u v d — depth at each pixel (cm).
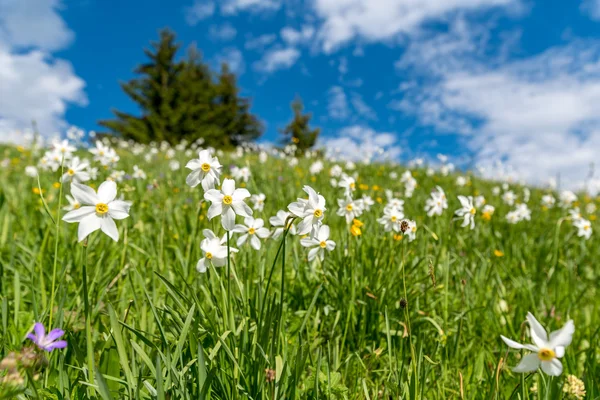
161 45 1134
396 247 86
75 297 63
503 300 92
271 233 63
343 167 282
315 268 87
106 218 40
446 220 128
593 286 114
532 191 300
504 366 63
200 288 67
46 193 143
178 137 1073
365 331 73
